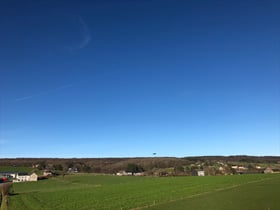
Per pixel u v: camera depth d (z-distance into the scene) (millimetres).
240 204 55688
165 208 57250
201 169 187250
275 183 94688
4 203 76500
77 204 69375
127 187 105938
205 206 56219
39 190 119938
